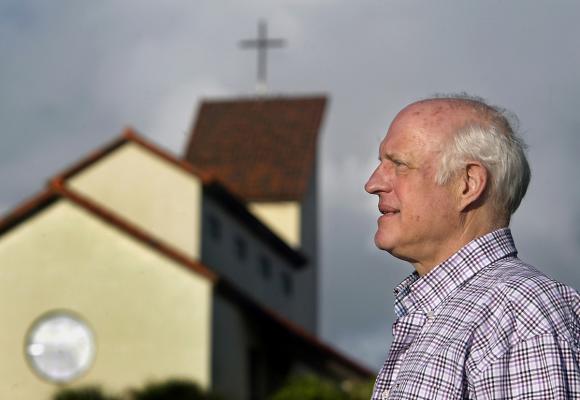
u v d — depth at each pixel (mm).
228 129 65188
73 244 46562
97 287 46156
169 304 45625
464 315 5422
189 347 45188
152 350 45344
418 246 5746
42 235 46688
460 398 5289
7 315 46406
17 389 45812
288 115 66000
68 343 45906
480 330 5359
